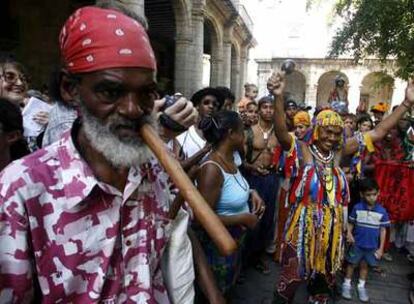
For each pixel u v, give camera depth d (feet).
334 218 9.64
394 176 16.49
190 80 41.19
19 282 3.27
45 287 3.37
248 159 14.38
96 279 3.46
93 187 3.37
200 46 41.98
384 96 97.55
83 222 3.41
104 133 3.32
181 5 38.83
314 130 9.93
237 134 8.86
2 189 3.25
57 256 3.36
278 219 15.19
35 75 32.40
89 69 3.20
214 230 3.21
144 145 3.50
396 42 29.14
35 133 9.26
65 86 3.56
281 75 9.55
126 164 3.37
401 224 17.74
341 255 9.86
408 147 17.12
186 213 4.21
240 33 76.54
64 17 34.32
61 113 6.30
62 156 3.47
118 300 3.57
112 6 3.70
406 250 17.74
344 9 33.94
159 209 3.91
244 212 9.10
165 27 54.90
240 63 87.30
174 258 4.07
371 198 12.98
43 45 32.94
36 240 3.31
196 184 8.70
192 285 4.26
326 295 10.98
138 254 3.67
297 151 9.93
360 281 13.12
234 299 12.38
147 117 3.52
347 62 96.78
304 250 9.61
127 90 3.24
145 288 3.64
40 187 3.33
